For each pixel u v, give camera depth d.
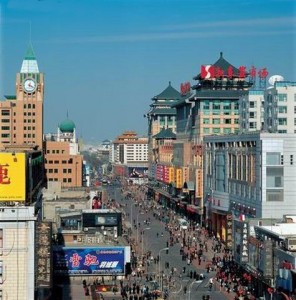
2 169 139.00
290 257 164.38
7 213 135.38
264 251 181.12
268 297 178.50
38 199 197.88
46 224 152.00
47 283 152.12
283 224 196.88
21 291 136.25
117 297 189.00
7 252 135.62
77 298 183.62
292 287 159.75
